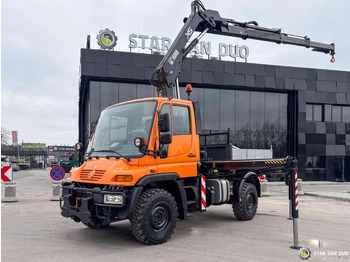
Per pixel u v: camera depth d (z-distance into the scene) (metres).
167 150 6.18
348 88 25.56
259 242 6.18
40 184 20.12
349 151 25.47
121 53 20.09
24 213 9.10
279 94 24.80
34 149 82.19
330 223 8.18
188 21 8.61
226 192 7.65
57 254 5.30
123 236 6.48
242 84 22.77
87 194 5.70
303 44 10.48
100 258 5.10
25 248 5.63
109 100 20.58
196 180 6.98
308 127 24.48
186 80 21.59
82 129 31.28
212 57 23.75
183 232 6.95
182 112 6.70
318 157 25.05
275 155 24.25
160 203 5.87
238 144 23.36
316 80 24.73
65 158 36.31
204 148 8.88
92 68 19.55
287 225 7.79
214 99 23.12
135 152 5.86
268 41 10.23
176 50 8.22
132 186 5.55
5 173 11.38
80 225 7.49
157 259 5.07
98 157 6.11
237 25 9.96
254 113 24.02
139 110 6.24
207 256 5.27
